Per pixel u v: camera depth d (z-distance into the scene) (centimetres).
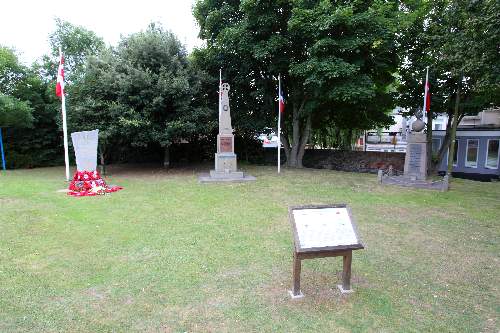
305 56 1656
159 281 473
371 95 1455
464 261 553
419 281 480
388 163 1838
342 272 471
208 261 545
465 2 1135
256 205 951
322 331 358
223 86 1536
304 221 424
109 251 587
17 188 1212
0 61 1791
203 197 1061
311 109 1714
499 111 2466
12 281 471
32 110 1861
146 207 920
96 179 1188
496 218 821
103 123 1567
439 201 1015
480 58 1023
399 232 708
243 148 2245
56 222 766
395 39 1572
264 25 1556
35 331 357
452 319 383
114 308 402
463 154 1986
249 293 441
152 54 1666
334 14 1322
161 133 1619
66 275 491
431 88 1606
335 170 1845
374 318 384
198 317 384
